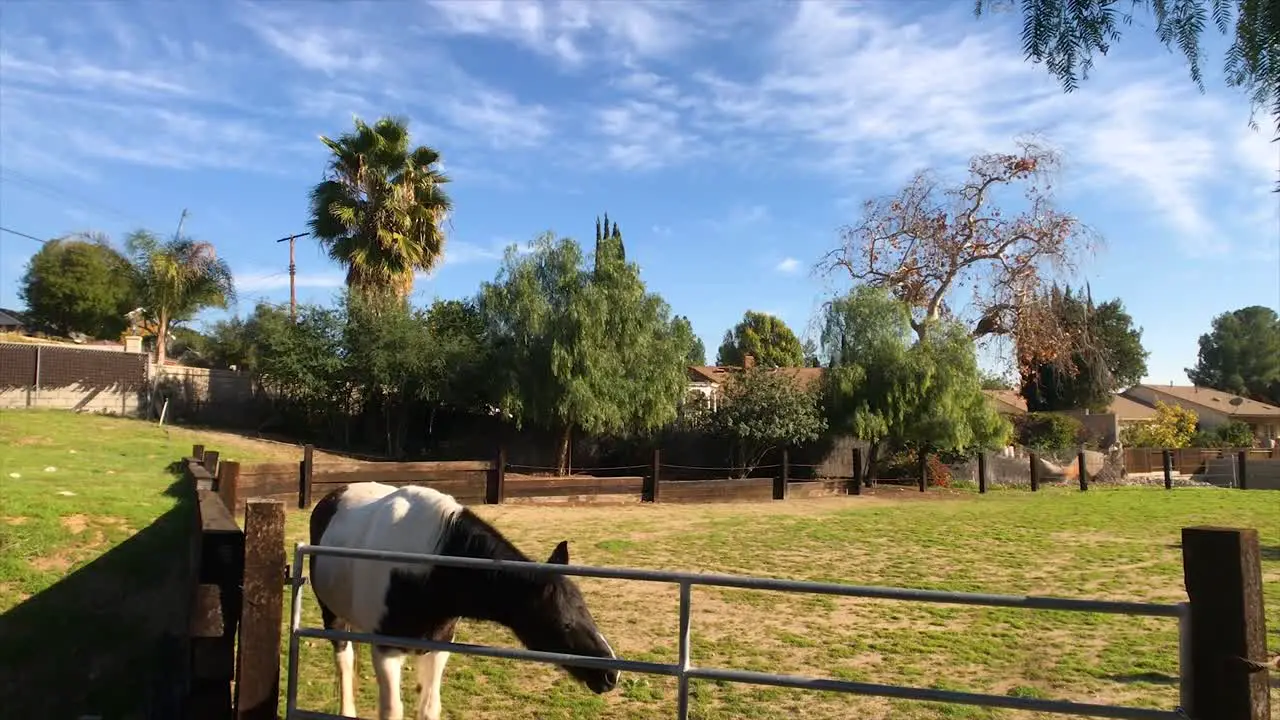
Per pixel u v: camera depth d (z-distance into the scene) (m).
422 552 4.12
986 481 27.02
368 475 14.33
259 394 25.09
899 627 7.69
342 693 4.79
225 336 32.41
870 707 5.56
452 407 24.17
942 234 32.91
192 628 3.87
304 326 23.55
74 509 8.71
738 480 19.77
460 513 4.20
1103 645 7.12
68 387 21.47
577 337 21.75
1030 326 31.88
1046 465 27.67
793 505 19.23
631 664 3.25
